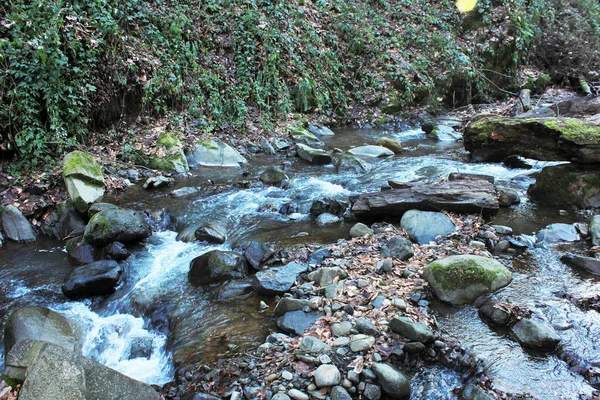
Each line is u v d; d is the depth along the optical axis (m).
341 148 9.19
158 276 4.64
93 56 7.46
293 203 6.19
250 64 9.98
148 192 6.74
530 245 4.68
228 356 3.32
